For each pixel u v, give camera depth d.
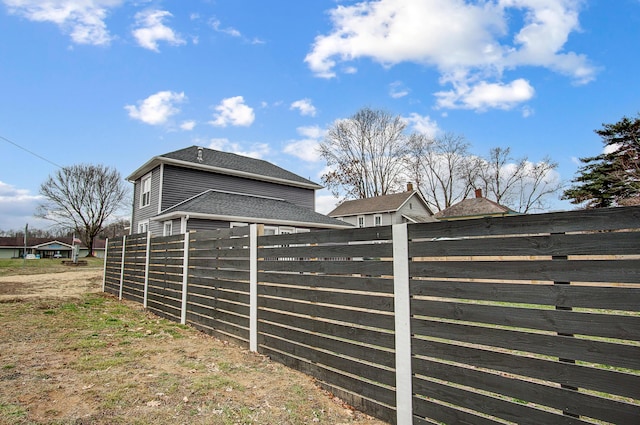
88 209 40.91
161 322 6.91
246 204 16.28
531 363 2.23
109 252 11.41
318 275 3.88
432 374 2.72
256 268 4.89
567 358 2.08
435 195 37.53
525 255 2.30
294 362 4.15
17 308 7.90
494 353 2.40
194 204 14.20
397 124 35.88
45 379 3.75
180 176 16.31
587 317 2.02
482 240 2.51
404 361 2.90
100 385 3.63
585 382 2.01
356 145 36.69
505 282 2.38
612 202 24.67
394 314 3.03
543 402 2.16
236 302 5.27
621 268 1.92
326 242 3.82
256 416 3.05
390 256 3.12
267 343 4.62
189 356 4.67
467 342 2.54
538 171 33.69
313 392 3.58
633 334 1.85
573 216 2.12
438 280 2.74
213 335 5.76
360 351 3.32
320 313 3.81
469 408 2.49
